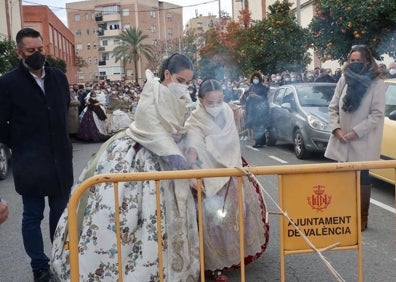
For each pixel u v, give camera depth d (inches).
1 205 107.8
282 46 684.7
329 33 449.4
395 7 404.8
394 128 255.9
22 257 196.1
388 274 168.1
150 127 138.3
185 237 137.1
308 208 119.9
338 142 208.4
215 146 155.9
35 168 157.6
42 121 158.4
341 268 173.9
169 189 137.4
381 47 428.1
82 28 3759.8
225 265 155.9
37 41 155.3
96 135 597.3
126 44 3034.0
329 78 574.6
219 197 153.3
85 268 134.2
